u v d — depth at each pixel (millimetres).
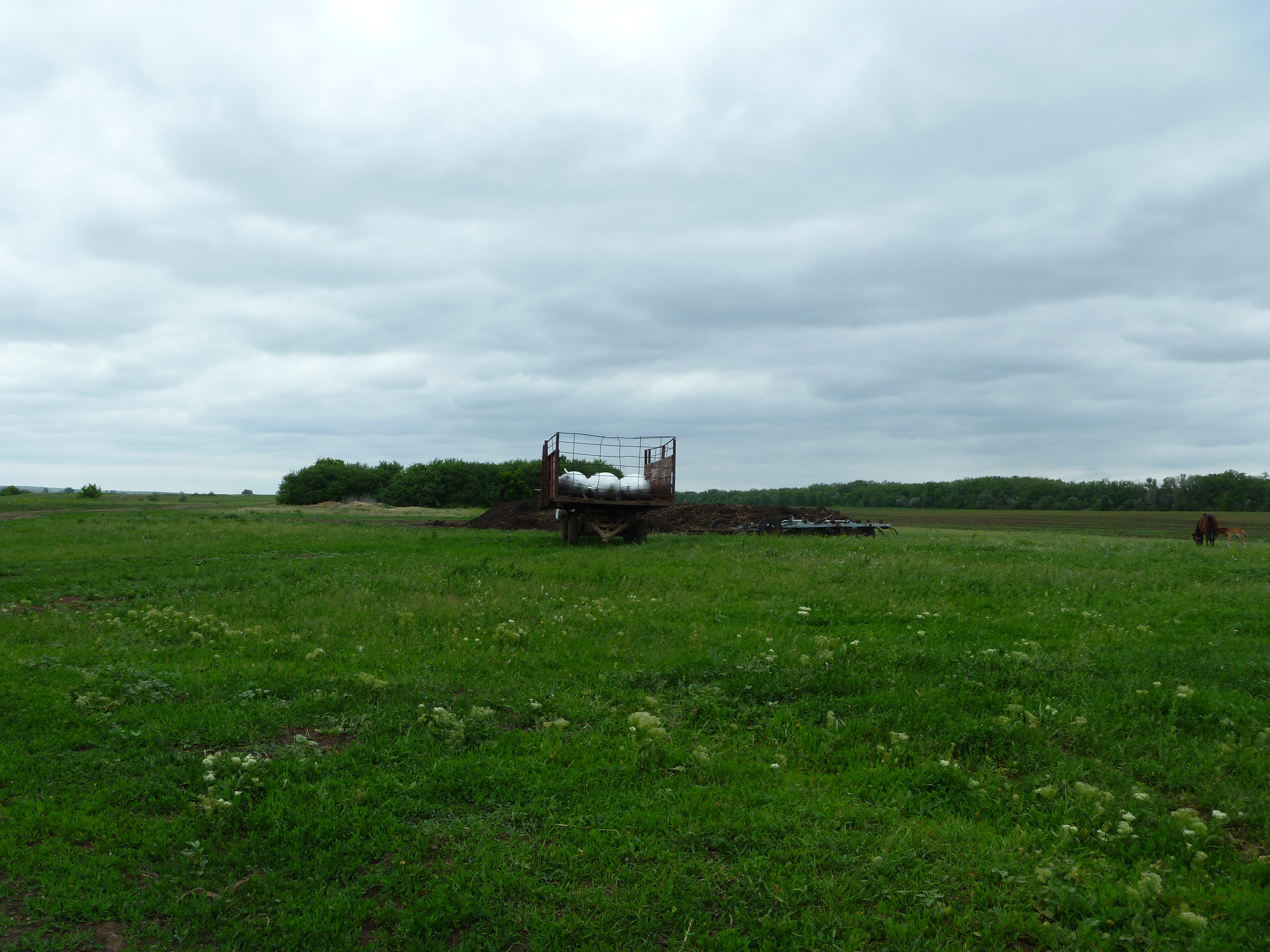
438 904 3949
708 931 3842
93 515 37344
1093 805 5098
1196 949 3605
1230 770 5773
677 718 6996
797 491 109562
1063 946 3717
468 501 73438
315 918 3836
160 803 5016
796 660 8602
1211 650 9398
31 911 3846
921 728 6566
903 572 16062
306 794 5129
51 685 7422
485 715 6691
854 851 4555
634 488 25234
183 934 3719
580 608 12273
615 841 4664
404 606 12438
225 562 19000
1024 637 10430
